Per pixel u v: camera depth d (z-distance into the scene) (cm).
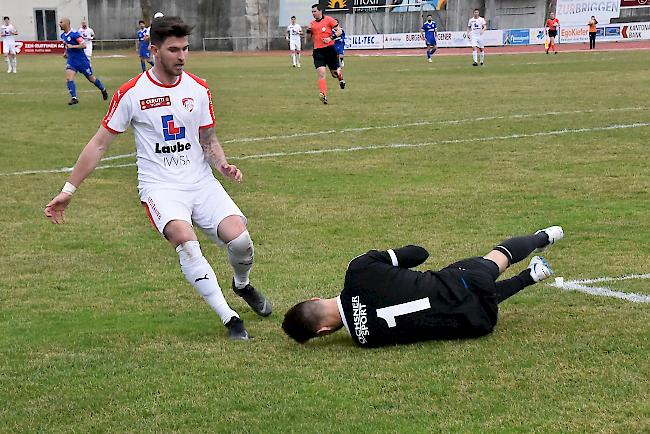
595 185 1320
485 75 3591
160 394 604
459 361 635
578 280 849
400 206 1238
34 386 629
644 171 1408
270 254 1007
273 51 7550
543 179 1383
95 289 894
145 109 716
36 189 1443
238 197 1336
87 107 2705
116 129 725
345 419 549
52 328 768
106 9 8244
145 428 550
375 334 664
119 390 614
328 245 1042
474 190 1323
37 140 1992
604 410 542
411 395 581
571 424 525
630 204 1191
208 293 725
